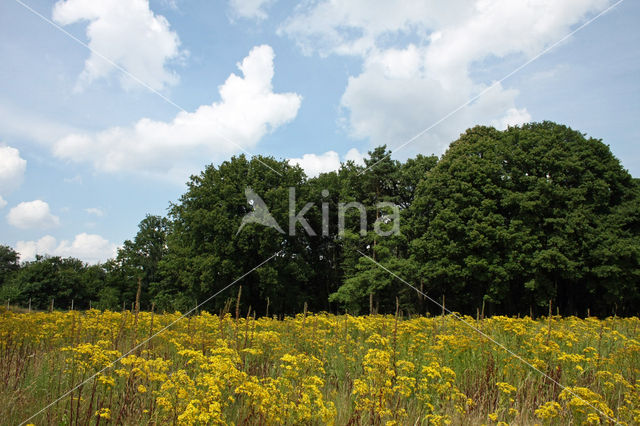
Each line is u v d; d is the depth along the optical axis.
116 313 9.21
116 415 4.47
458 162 31.59
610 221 28.72
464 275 28.58
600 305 30.05
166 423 4.05
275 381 4.66
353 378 6.34
